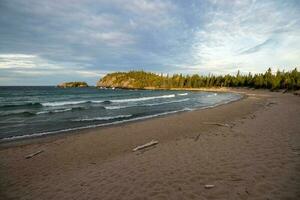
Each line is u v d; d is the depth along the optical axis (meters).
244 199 4.55
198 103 35.00
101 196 5.17
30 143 10.95
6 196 5.61
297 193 4.62
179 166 6.66
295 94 50.50
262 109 21.94
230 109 23.78
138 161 7.43
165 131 13.07
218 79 120.88
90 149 9.67
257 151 7.55
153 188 5.36
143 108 27.42
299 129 10.85
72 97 47.62
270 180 5.27
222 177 5.65
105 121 17.81
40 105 29.14
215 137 10.12
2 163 8.08
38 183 6.28
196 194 4.91
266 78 83.94
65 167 7.52
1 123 16.75
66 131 14.02
